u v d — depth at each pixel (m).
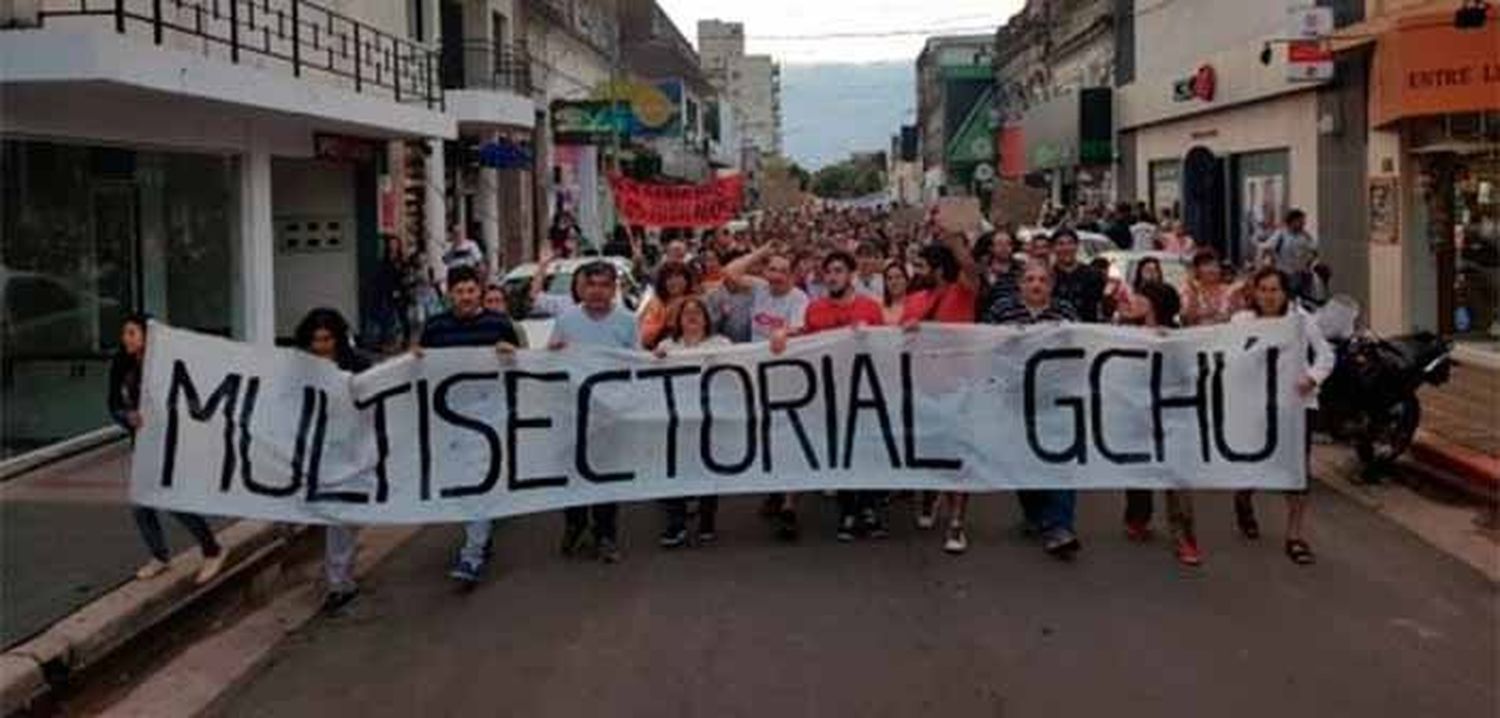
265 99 17.23
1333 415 13.03
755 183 89.62
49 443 14.73
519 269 21.44
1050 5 56.34
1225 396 10.43
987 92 81.62
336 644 8.63
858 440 10.70
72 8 15.14
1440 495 12.30
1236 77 29.38
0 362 14.10
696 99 79.12
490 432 10.16
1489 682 7.46
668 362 10.56
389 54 25.03
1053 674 7.64
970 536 10.91
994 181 50.84
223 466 9.69
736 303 11.91
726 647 8.23
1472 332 20.55
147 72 14.24
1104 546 10.59
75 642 8.15
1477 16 18.95
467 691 7.64
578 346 10.43
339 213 25.22
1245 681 7.49
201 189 18.62
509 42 38.84
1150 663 7.81
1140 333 10.49
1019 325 10.69
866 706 7.20
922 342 10.67
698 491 10.61
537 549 10.80
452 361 10.10
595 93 47.62
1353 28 22.36
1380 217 21.80
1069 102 42.69
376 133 23.05
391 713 7.36
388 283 25.42
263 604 9.64
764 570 9.98
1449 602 9.01
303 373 9.84
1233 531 11.06
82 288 15.70
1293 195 26.48
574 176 45.25
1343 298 14.01
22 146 14.61
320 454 9.80
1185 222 33.25
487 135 34.78
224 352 9.74
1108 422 10.54
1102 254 19.12
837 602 9.11
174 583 9.39
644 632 8.57
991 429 10.63
